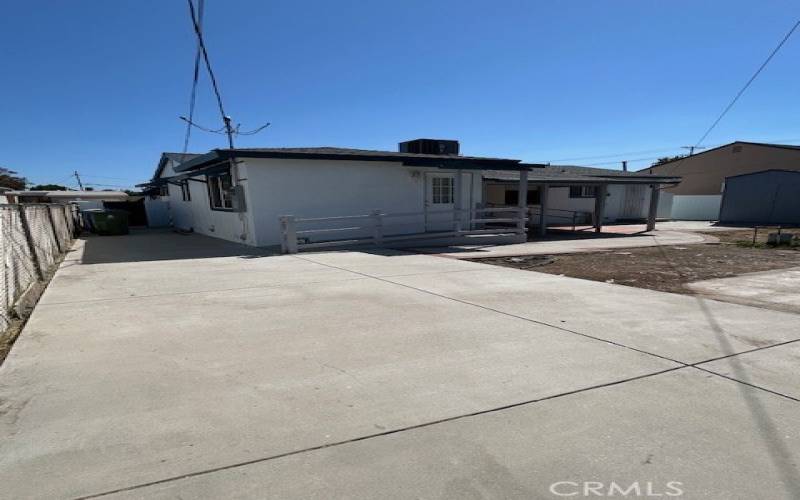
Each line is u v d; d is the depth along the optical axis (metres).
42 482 1.91
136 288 5.88
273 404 2.62
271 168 10.91
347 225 12.12
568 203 23.03
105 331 4.00
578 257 9.69
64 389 2.81
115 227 15.95
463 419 2.45
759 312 4.68
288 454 2.12
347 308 4.84
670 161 32.72
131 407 2.58
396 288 5.92
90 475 1.96
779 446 2.18
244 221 11.45
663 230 18.31
